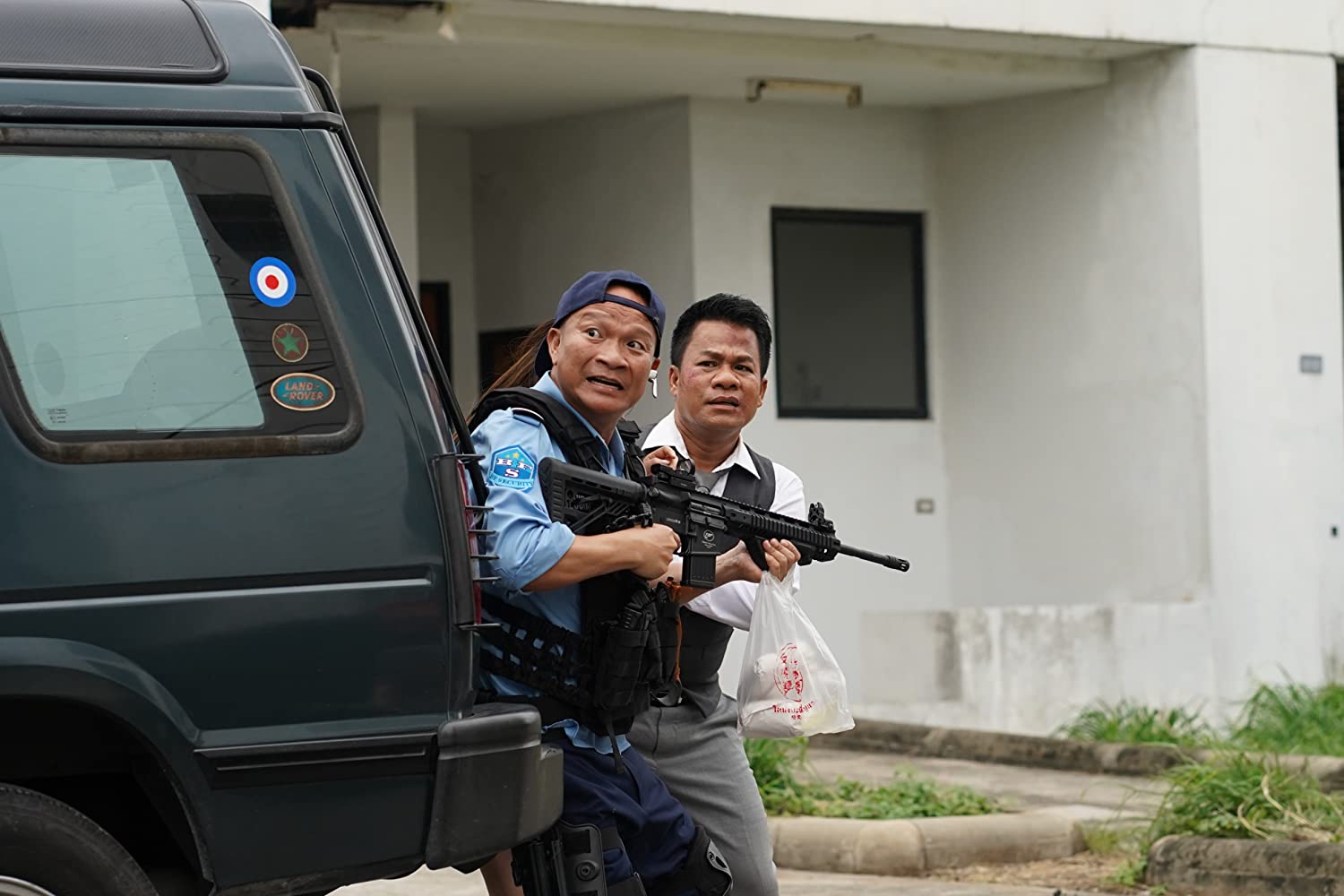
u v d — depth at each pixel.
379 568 4.82
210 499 4.70
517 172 16.36
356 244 4.95
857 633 16.25
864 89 15.55
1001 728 14.33
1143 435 15.33
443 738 4.84
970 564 16.61
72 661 4.54
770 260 15.70
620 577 5.45
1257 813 9.31
